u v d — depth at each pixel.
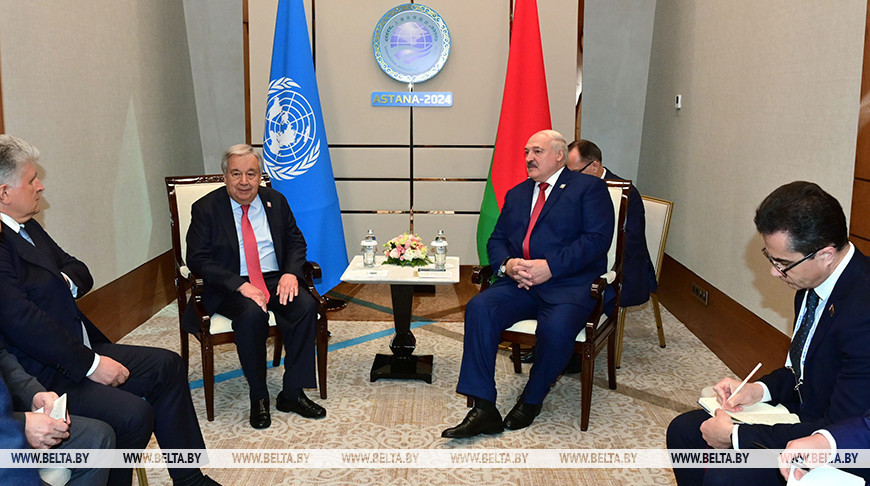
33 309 2.16
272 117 4.65
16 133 3.21
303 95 4.64
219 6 5.78
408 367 3.77
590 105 5.96
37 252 2.31
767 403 2.09
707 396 2.19
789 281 1.82
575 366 3.85
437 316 4.89
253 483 2.66
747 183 3.68
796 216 1.71
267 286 3.45
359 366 3.94
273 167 4.66
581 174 3.45
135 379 2.44
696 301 4.52
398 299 3.81
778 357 3.27
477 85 5.30
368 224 5.52
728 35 4.01
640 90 5.91
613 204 3.46
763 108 3.49
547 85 5.27
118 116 4.38
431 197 5.46
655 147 5.56
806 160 3.04
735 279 3.83
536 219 3.44
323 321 3.43
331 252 4.79
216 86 5.93
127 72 4.54
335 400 3.47
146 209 4.81
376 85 5.30
